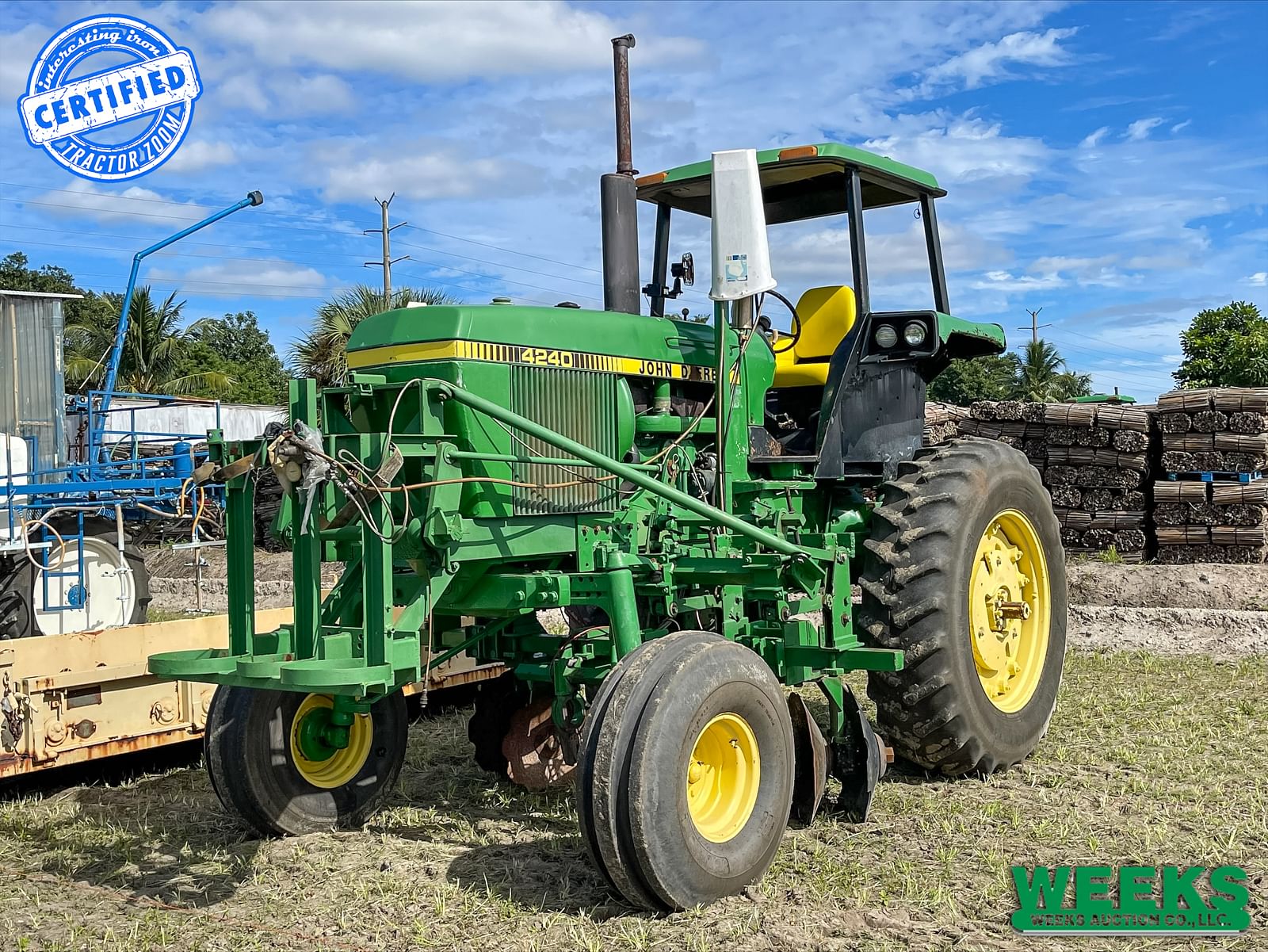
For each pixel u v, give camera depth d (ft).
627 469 13.08
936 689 15.21
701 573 14.69
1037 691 17.37
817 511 17.62
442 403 13.05
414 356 13.92
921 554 15.46
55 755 16.21
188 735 17.71
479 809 15.72
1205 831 13.35
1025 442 37.99
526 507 14.16
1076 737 18.07
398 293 68.33
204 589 42.55
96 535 27.32
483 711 16.88
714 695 11.84
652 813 11.12
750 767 12.42
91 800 16.55
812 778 13.93
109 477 30.45
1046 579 18.07
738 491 15.61
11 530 24.00
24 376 35.83
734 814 12.25
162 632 19.08
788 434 18.57
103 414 34.17
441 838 14.37
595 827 11.21
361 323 14.83
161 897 12.51
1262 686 21.40
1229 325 98.02
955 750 15.57
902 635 15.31
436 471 12.91
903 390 18.19
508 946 10.80
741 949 10.55
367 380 13.33
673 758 11.32
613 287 16.99
